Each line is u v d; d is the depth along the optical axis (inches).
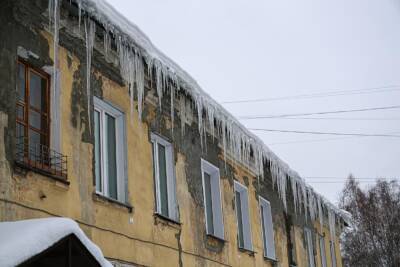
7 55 286.7
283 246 623.5
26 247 210.2
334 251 805.2
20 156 291.0
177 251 405.1
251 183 570.9
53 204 297.4
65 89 325.7
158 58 388.5
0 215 263.4
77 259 237.3
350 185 1510.8
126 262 345.7
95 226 325.4
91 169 333.4
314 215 726.5
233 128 508.1
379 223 1425.9
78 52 341.1
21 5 299.4
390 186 1485.0
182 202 427.5
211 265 450.3
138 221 366.6
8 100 281.6
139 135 388.8
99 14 335.0
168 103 427.8
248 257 525.0
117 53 367.9
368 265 1393.9
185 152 446.9
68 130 321.7
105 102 362.0
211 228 486.6
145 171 387.2
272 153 592.7
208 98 461.1
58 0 313.6
